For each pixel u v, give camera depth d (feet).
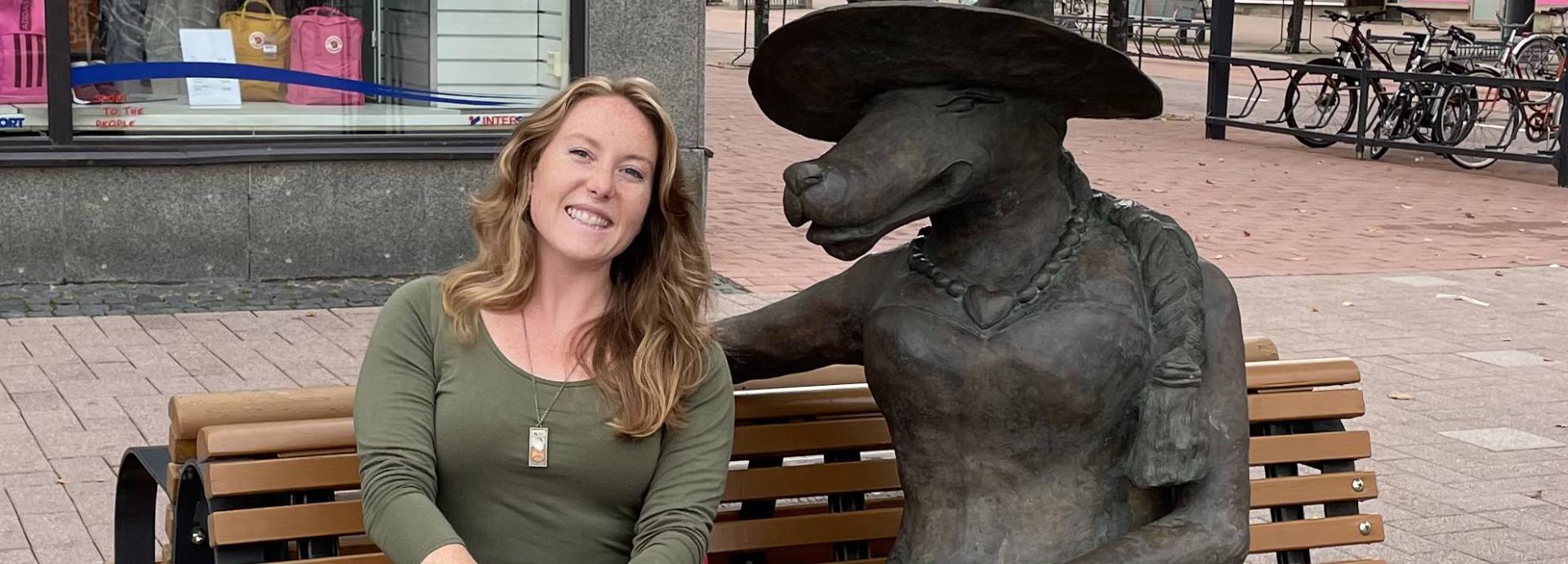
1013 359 8.18
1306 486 11.51
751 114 63.26
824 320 9.27
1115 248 8.52
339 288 28.48
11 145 27.09
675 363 8.81
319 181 28.81
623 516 8.92
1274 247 36.88
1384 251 36.81
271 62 28.99
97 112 27.86
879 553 10.96
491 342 8.72
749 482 10.52
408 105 29.94
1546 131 53.88
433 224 29.60
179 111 28.45
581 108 8.79
